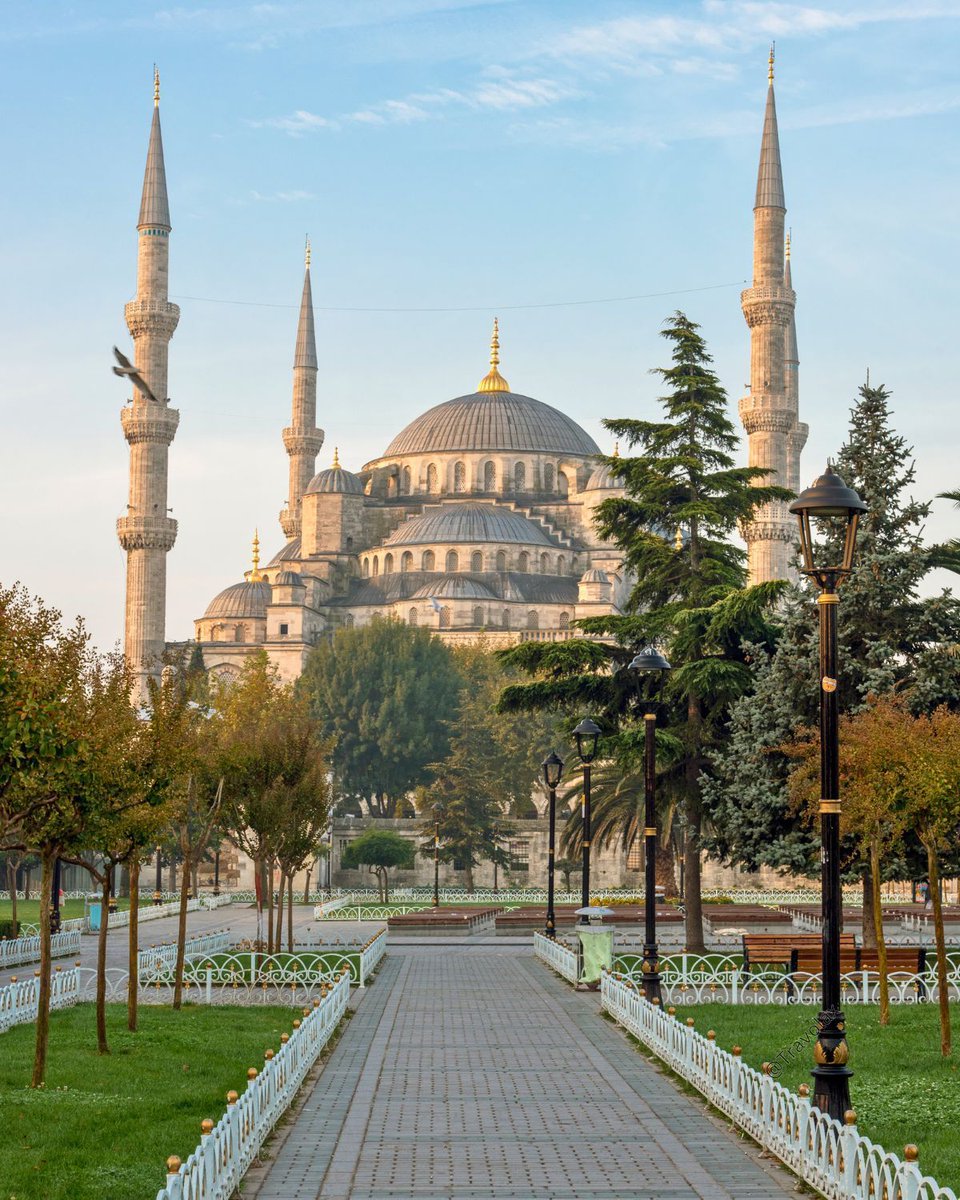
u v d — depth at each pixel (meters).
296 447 192.62
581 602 162.50
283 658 162.50
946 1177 17.20
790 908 69.94
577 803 78.69
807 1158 17.33
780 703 43.72
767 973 35.34
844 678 43.31
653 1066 25.92
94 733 25.36
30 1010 31.75
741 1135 20.19
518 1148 19.41
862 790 28.11
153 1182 17.22
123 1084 23.31
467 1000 36.22
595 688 51.28
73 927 64.62
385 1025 31.39
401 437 197.62
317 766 47.25
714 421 52.22
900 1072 24.45
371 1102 22.53
